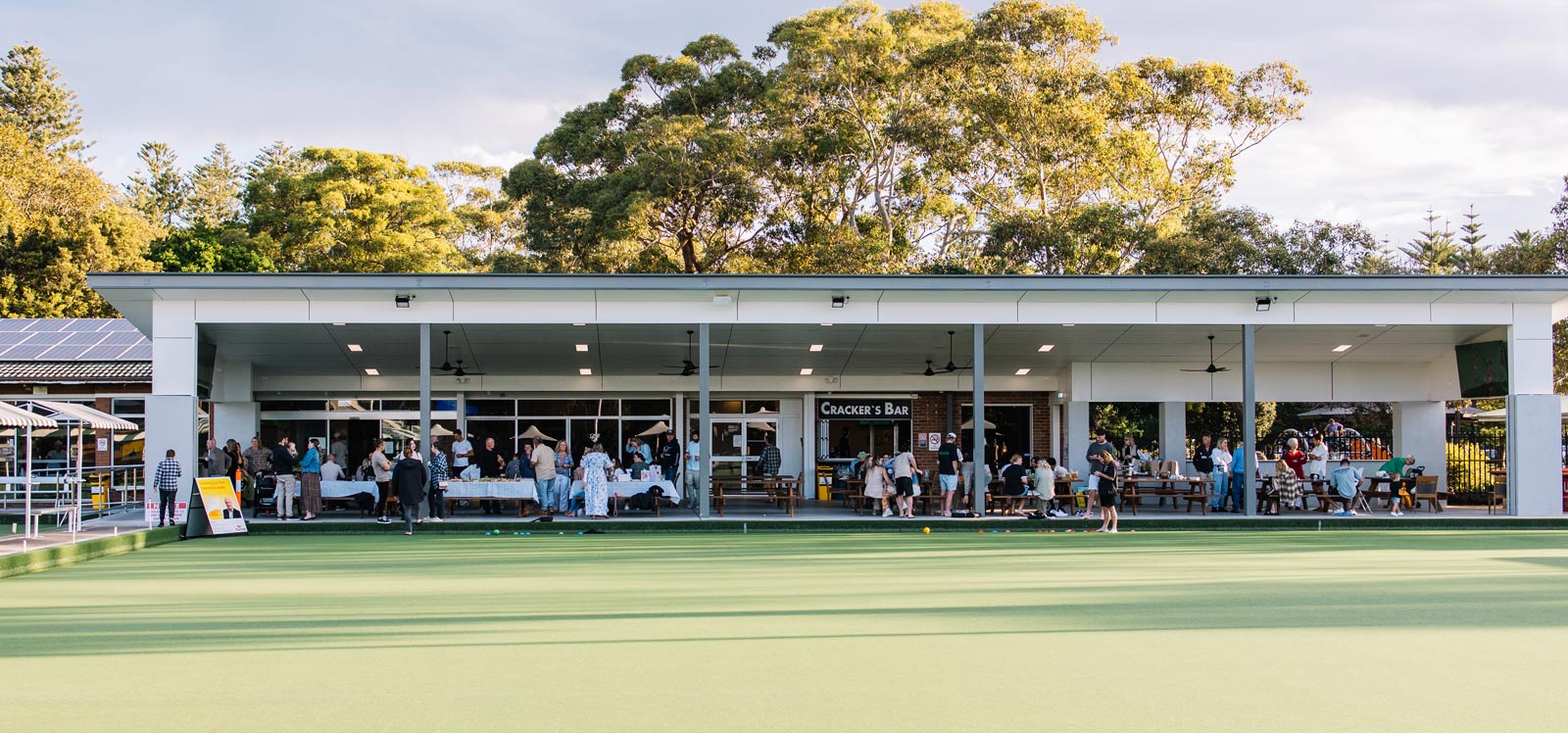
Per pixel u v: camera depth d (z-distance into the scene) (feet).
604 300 66.64
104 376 86.99
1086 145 122.62
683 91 138.00
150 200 235.61
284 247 154.71
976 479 67.72
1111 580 41.83
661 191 125.29
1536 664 26.13
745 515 71.51
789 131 130.11
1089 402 87.97
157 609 35.09
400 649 28.17
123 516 69.36
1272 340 79.05
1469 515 70.28
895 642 28.96
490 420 94.02
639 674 25.11
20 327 99.81
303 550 54.39
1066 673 25.13
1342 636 29.76
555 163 140.15
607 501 67.05
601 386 93.04
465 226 175.32
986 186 131.23
